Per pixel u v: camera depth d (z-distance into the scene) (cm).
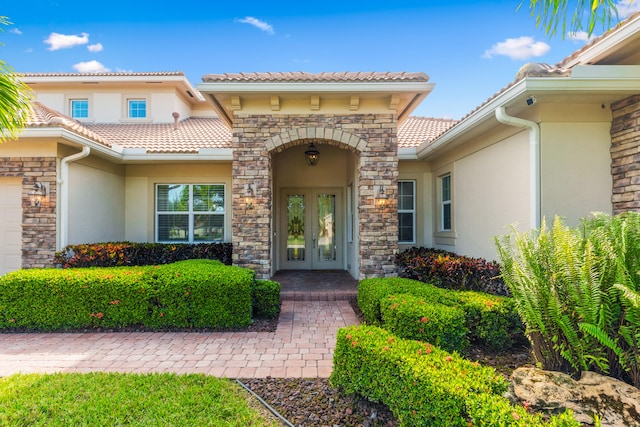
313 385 387
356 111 770
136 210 1062
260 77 718
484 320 461
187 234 1074
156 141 1077
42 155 766
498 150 675
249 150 768
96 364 448
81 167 852
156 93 1474
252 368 433
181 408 314
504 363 435
